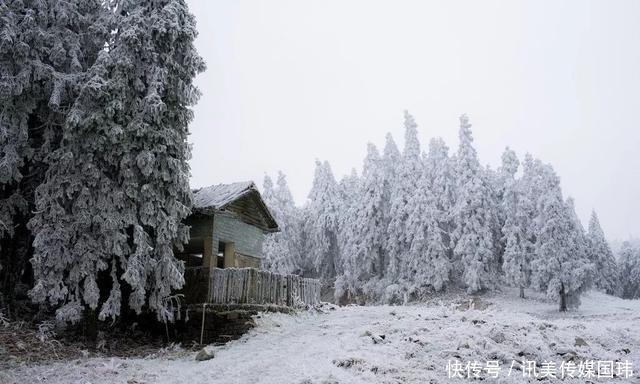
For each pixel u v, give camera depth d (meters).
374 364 11.53
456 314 18.66
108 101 16.56
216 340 18.42
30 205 17.95
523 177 50.81
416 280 46.69
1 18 16.34
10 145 16.34
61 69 18.45
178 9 18.03
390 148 57.62
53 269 15.57
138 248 16.30
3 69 16.55
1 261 17.56
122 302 18.59
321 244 61.25
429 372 11.32
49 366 13.24
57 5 18.05
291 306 21.30
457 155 51.84
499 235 49.25
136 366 13.71
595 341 15.40
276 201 60.28
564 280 38.34
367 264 51.62
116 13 18.20
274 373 11.44
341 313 22.77
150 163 16.50
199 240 22.58
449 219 49.91
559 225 40.41
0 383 11.50
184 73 18.05
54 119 17.70
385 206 53.09
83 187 16.03
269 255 54.44
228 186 24.11
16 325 16.27
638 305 41.50
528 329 15.43
